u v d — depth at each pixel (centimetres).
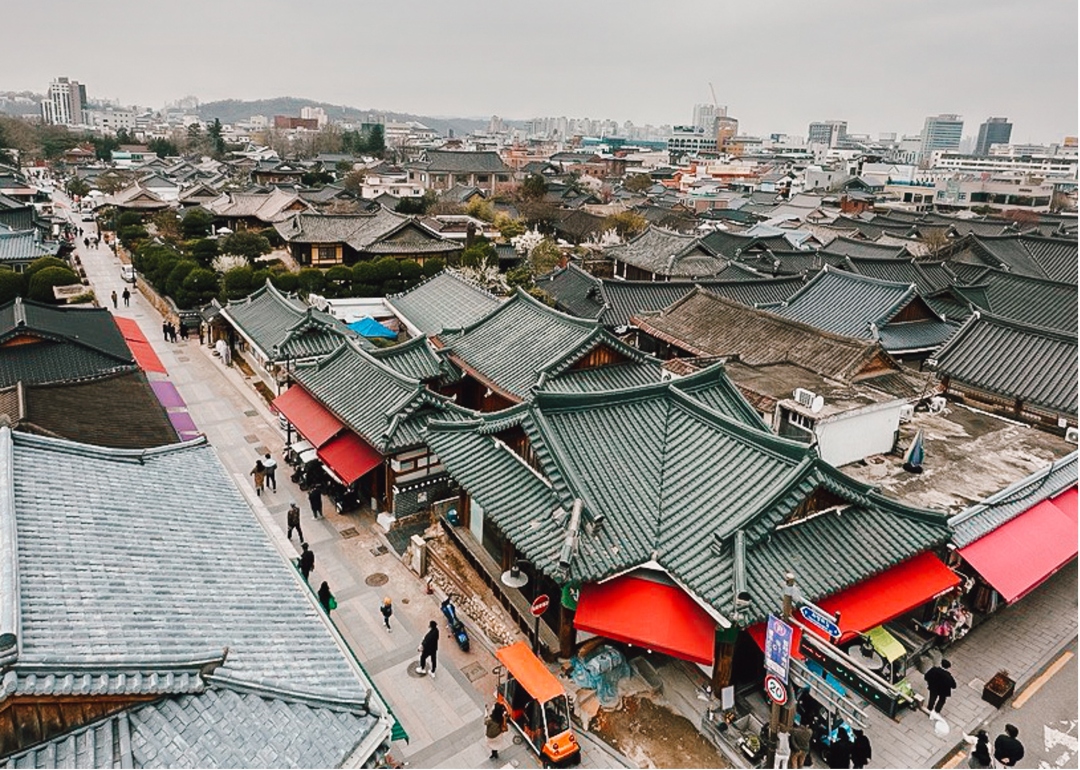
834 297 3738
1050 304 3900
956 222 8081
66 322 3297
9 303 3306
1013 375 2739
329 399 2748
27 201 9500
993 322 2950
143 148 18212
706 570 1488
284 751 1021
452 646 1914
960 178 13938
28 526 1265
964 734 1611
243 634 1234
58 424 2164
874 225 8156
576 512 1567
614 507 1658
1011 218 10569
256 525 1639
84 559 1249
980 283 4288
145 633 1122
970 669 1827
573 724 1595
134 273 6450
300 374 2992
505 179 13325
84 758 934
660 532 1611
